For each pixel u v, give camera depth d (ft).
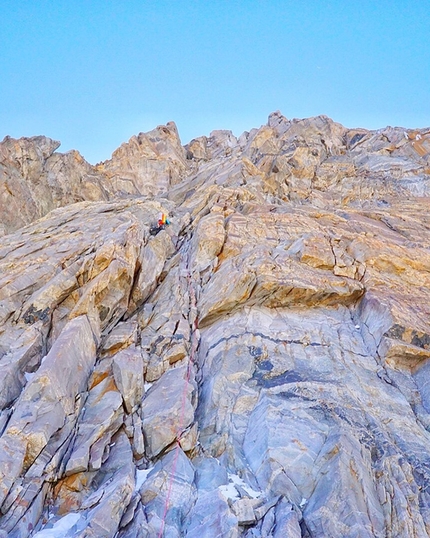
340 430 37.22
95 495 33.14
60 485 34.40
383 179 118.73
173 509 32.24
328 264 58.70
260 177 99.19
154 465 36.78
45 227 72.23
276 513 31.60
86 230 66.18
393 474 34.24
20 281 52.37
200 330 53.98
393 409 41.27
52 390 37.45
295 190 102.83
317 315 54.08
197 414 42.29
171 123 148.36
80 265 54.34
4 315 48.03
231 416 41.42
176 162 130.11
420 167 122.11
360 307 54.54
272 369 45.70
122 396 41.29
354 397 42.06
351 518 29.91
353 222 73.77
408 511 31.07
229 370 45.57
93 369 44.39
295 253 60.44
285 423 38.88
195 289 59.00
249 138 151.33
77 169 113.39
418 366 46.09
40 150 108.68
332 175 117.19
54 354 40.52
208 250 64.23
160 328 52.26
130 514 31.48
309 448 36.68
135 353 46.39
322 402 41.14
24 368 43.11
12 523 29.89
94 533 29.50
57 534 30.68
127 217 71.77
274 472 34.73
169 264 65.05
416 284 57.36
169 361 47.24
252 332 49.96
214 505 31.42
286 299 54.08
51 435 35.24
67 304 51.34
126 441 38.11
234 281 53.67
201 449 38.99
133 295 56.24
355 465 33.86
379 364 46.37
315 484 34.04
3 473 31.48
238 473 36.22
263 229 67.67
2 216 90.07
